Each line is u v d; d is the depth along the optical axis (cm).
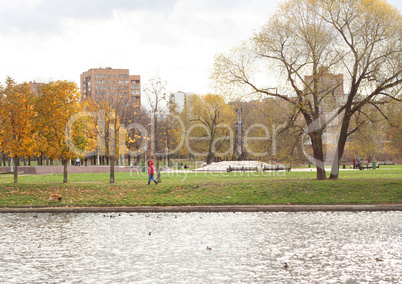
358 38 3294
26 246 1525
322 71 3253
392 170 4950
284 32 3441
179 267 1223
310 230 1797
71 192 3086
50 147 3744
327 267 1209
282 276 1124
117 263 1273
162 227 1930
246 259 1311
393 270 1170
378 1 3247
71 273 1164
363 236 1648
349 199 2652
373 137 3591
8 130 3747
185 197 2819
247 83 3591
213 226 1939
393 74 3216
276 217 2216
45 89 3678
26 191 3178
